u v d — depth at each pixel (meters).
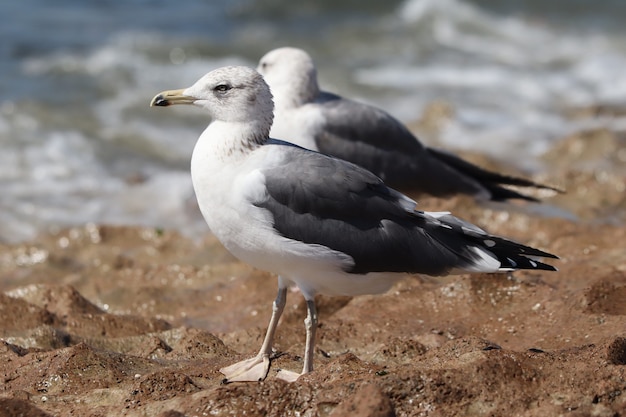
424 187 13.48
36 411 7.82
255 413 7.73
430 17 33.59
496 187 13.80
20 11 30.28
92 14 31.00
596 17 34.31
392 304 11.06
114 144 20.72
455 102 24.78
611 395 7.81
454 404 7.82
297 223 8.67
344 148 13.04
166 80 25.34
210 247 14.77
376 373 8.33
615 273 11.71
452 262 8.84
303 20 32.84
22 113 21.83
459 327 10.38
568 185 17.59
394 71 27.56
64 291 11.80
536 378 8.07
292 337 10.28
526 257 8.88
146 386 8.34
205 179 8.83
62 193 18.08
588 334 9.70
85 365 8.97
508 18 34.06
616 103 25.09
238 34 30.52
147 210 17.48
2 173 18.73
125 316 11.27
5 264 14.75
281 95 13.13
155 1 33.50
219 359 9.61
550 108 24.55
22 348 9.80
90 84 24.33
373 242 8.77
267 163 8.77
